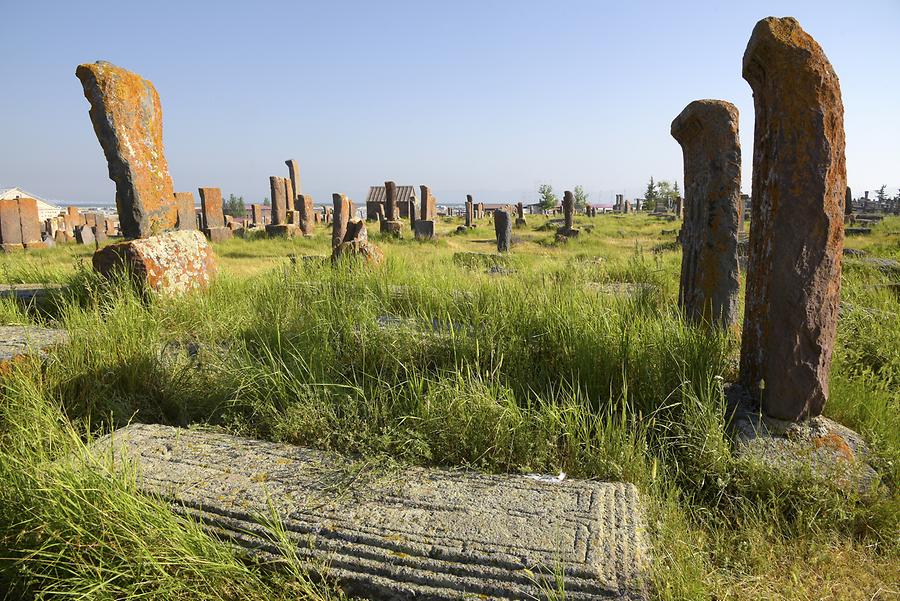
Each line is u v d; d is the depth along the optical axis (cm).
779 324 316
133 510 217
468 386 346
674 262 1048
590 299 495
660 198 5991
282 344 422
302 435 326
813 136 303
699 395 349
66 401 357
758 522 271
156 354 403
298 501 247
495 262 1080
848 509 277
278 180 2247
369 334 425
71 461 251
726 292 482
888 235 1841
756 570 245
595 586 198
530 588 200
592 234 2294
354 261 734
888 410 358
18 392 333
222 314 494
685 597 213
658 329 401
